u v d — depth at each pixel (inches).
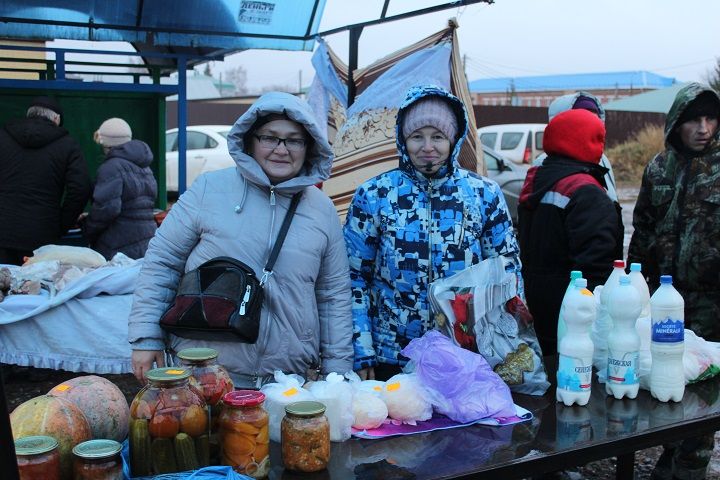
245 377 92.0
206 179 93.6
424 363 86.7
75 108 249.4
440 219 97.7
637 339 93.0
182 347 91.5
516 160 483.5
